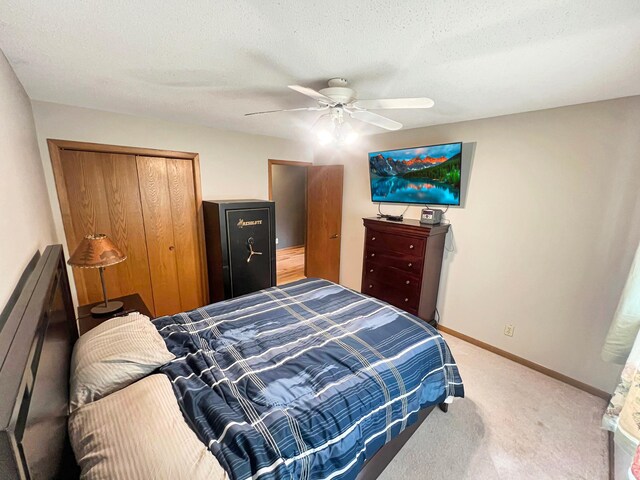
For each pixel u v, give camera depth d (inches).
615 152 76.5
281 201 264.5
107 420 37.1
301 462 39.9
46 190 87.7
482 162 102.8
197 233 129.5
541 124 88.4
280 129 128.2
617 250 78.7
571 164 84.0
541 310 94.7
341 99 61.2
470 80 64.0
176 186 120.5
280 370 56.0
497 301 105.0
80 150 96.7
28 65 57.5
